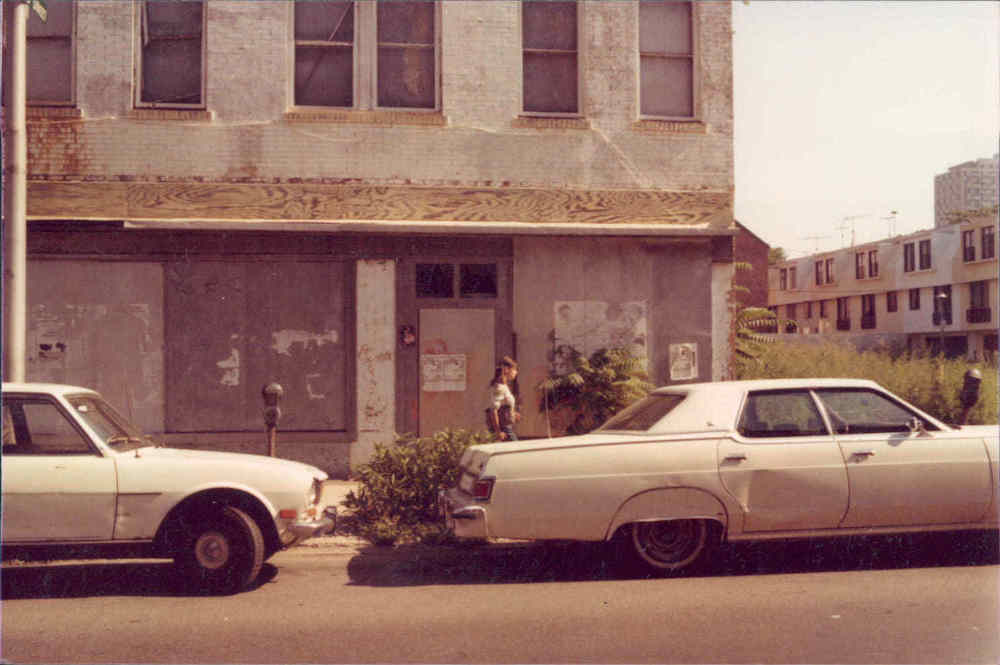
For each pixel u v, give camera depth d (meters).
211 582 7.10
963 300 59.16
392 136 13.08
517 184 13.27
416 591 7.23
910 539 8.84
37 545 6.86
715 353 13.63
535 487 7.37
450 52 13.23
